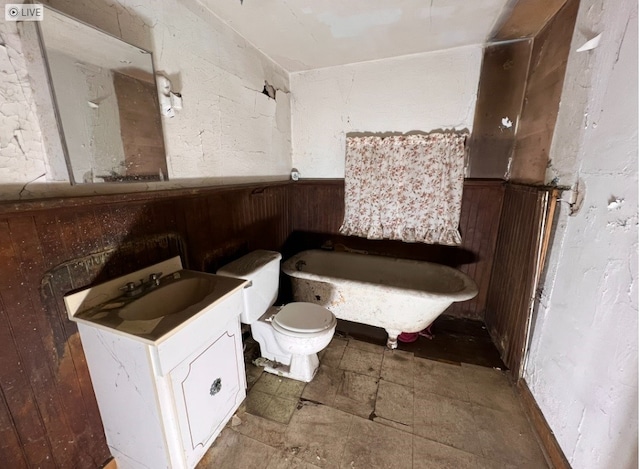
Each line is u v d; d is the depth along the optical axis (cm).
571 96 137
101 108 104
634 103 94
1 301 83
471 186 221
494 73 204
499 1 150
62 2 91
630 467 86
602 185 109
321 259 259
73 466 107
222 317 120
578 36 133
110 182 109
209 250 169
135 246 123
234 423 142
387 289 190
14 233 84
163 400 99
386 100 233
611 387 97
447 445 132
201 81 154
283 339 155
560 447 122
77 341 104
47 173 91
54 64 89
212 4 151
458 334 221
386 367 184
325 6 154
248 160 204
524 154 192
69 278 99
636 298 89
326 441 134
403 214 236
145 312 113
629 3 98
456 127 220
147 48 121
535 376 150
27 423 92
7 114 81
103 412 113
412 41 197
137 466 116
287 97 255
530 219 165
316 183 264
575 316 121
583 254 119
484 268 232
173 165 139
